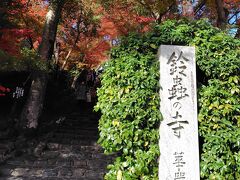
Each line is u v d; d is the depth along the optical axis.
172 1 13.55
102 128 4.98
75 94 17.86
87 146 10.91
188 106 4.88
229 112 4.90
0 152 9.88
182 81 4.97
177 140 4.75
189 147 4.74
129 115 4.88
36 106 12.22
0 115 14.39
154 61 5.14
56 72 17.31
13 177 8.58
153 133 4.78
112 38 18.59
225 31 5.59
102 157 10.26
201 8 15.43
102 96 5.17
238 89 4.98
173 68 5.00
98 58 19.80
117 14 14.56
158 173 4.67
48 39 12.99
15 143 10.51
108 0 13.89
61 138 11.70
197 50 5.21
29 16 14.37
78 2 16.17
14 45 11.86
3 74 15.82
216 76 5.15
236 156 4.65
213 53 5.21
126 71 5.05
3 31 11.73
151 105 4.87
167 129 4.77
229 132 4.74
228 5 15.17
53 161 9.70
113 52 5.37
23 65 10.56
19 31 11.90
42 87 12.52
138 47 5.30
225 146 4.66
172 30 5.46
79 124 13.73
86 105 17.34
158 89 4.97
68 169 9.19
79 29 18.39
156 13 14.93
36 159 9.79
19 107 15.73
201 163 4.73
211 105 4.92
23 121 12.02
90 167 9.49
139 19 13.97
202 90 5.08
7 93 16.00
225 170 4.54
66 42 19.58
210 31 5.38
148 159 4.67
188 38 5.41
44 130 12.12
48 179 8.53
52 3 13.31
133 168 4.73
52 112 15.59
